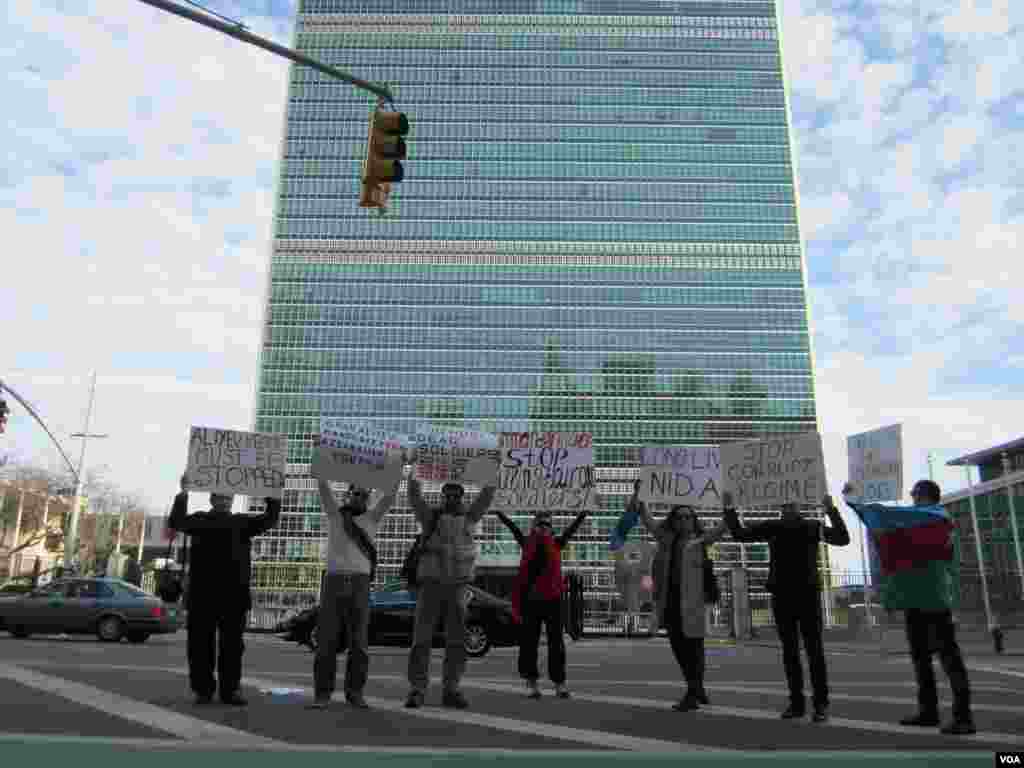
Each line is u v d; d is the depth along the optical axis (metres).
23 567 89.00
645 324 126.38
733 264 128.88
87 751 4.72
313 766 4.52
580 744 5.61
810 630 7.17
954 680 6.45
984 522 58.41
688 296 127.62
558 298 127.12
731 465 8.45
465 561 7.82
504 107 134.25
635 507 8.97
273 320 124.81
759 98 135.75
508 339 124.94
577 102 134.75
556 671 8.67
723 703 8.38
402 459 7.99
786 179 132.38
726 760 4.91
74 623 20.45
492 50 136.38
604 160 132.75
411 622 18.64
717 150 133.38
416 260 128.12
